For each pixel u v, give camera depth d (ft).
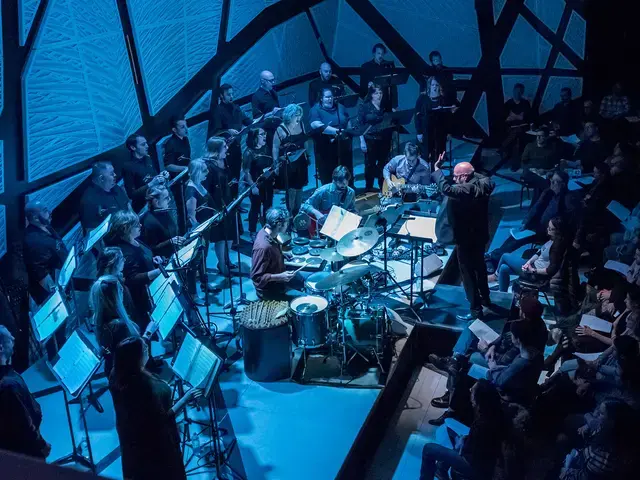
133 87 27.20
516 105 36.68
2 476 2.50
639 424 13.65
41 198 23.13
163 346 21.31
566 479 14.46
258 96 31.68
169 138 27.58
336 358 20.85
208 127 32.32
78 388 14.99
